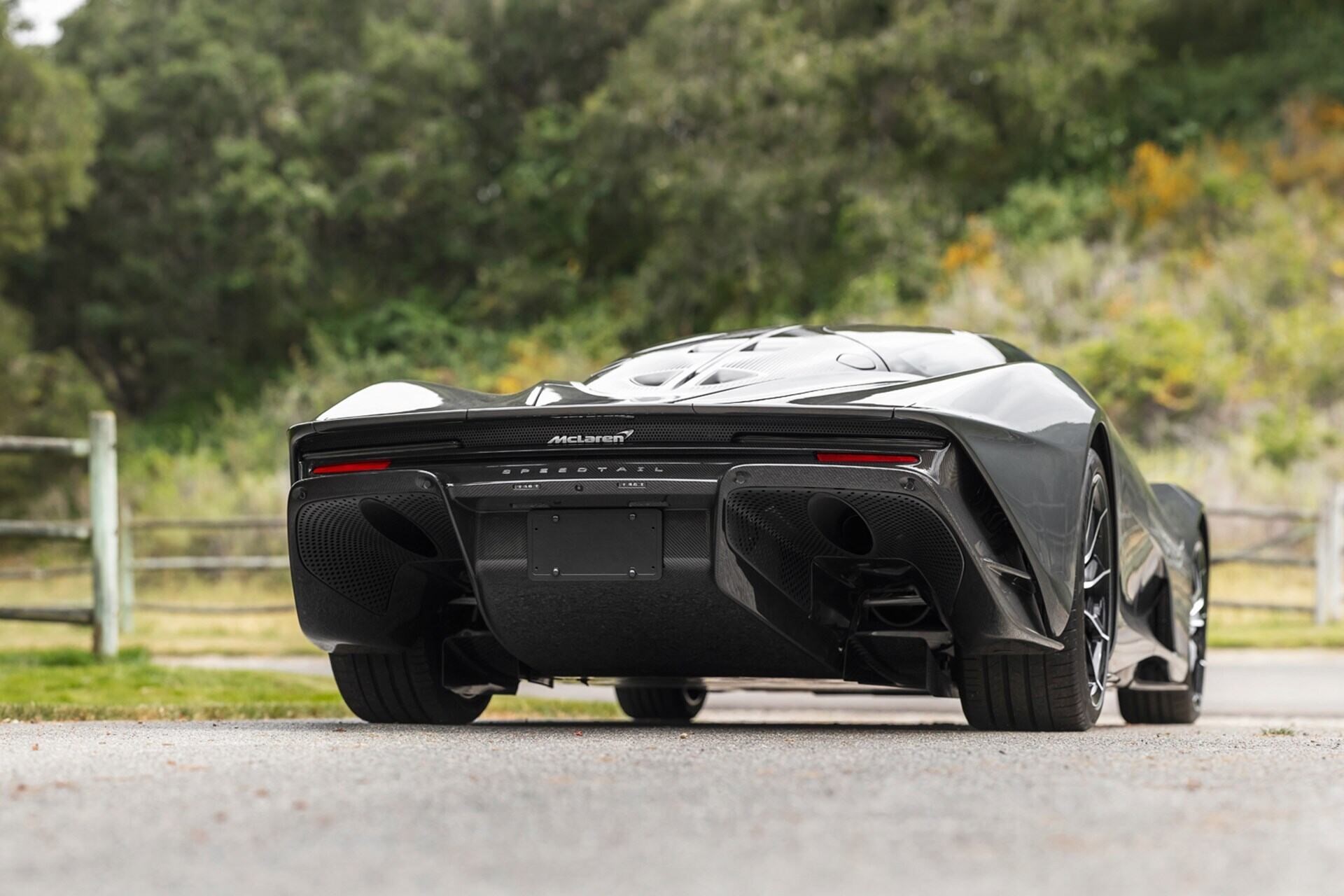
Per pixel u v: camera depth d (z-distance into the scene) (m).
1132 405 48.91
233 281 66.88
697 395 8.79
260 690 14.83
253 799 5.39
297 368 67.25
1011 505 8.33
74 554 54.31
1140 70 68.12
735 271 60.59
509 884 3.90
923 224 61.06
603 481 8.48
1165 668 12.70
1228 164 61.38
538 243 70.94
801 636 8.92
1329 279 54.53
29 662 17.95
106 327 67.12
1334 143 61.50
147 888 3.89
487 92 74.00
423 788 5.68
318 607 9.48
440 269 72.31
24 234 58.94
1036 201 60.69
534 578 8.77
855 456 8.19
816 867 4.10
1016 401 8.80
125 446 64.50
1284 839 4.54
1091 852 4.32
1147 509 11.48
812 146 62.03
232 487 56.62
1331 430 46.50
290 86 73.38
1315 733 9.73
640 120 65.19
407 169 68.56
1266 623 31.27
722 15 64.88
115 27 70.88
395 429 8.98
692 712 14.21
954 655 9.27
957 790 5.64
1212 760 6.75
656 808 5.18
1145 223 59.53
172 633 30.64
